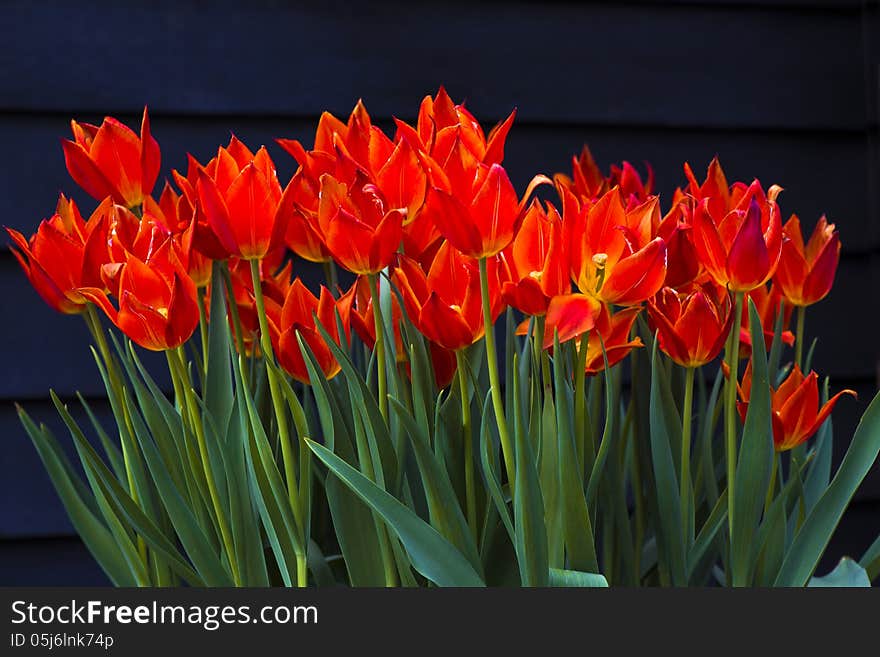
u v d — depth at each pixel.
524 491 2.83
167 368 4.09
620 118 4.59
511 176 4.53
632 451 3.06
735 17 4.65
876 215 4.72
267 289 3.01
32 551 4.28
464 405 2.91
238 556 2.92
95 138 2.92
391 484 2.90
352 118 2.93
